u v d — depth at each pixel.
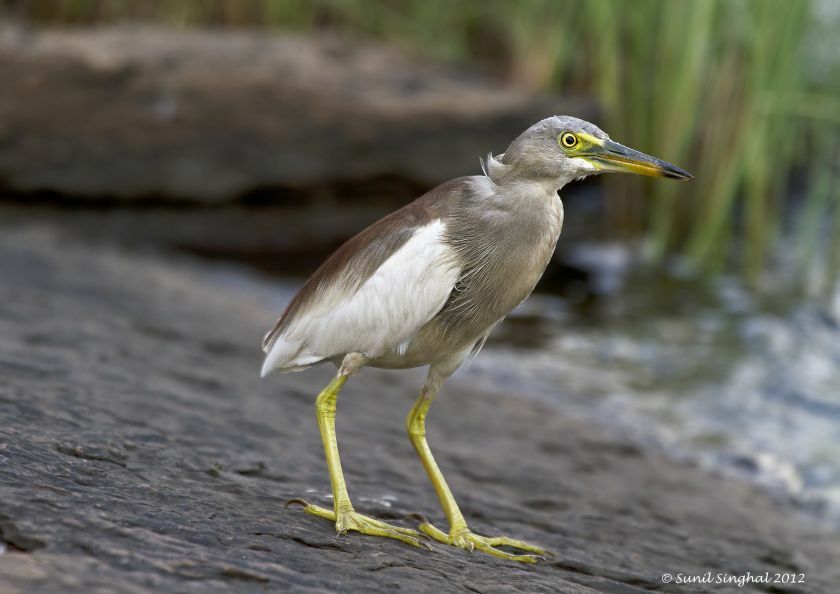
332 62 17.69
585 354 12.80
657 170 5.91
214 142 16.61
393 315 5.81
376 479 7.37
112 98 16.36
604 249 17.00
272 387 9.46
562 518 7.62
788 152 16.88
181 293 13.02
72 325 9.95
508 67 19.89
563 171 5.93
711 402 11.55
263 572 4.73
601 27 16.41
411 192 17.23
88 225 16.39
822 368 12.66
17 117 16.12
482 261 5.86
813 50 17.44
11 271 12.29
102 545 4.66
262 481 6.47
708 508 8.70
